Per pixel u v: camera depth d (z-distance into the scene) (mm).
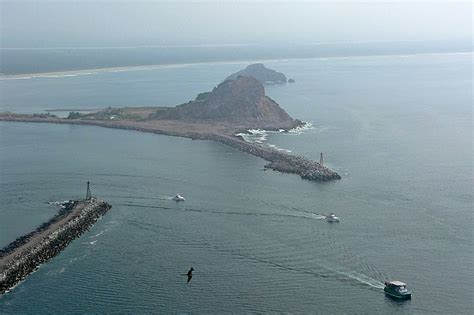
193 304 108812
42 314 105750
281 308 107500
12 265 121438
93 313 106062
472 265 124312
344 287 115062
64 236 137625
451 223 147625
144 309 107250
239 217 151375
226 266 123375
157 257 128125
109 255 129500
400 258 127438
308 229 143000
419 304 109312
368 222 147875
